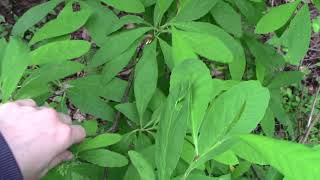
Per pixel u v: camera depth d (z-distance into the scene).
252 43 0.56
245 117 0.27
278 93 0.58
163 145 0.28
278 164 0.22
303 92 1.18
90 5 0.49
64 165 0.41
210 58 0.42
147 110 0.48
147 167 0.30
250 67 0.61
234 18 0.50
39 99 0.48
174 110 0.29
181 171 0.38
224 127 0.27
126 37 0.47
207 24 0.47
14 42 0.41
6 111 0.36
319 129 1.13
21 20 0.50
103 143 0.41
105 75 0.48
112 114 0.50
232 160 0.35
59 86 0.50
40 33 0.45
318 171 0.22
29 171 0.34
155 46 0.47
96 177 0.45
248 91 0.27
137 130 0.45
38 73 0.43
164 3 0.48
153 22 0.52
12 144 0.34
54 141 0.36
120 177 0.46
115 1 0.48
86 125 0.45
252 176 0.56
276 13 0.44
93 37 0.48
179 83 0.29
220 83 0.39
